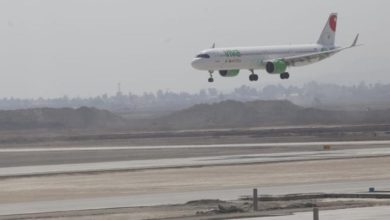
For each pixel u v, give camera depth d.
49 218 154.62
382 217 139.50
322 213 147.75
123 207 170.88
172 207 167.88
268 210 156.38
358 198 173.75
